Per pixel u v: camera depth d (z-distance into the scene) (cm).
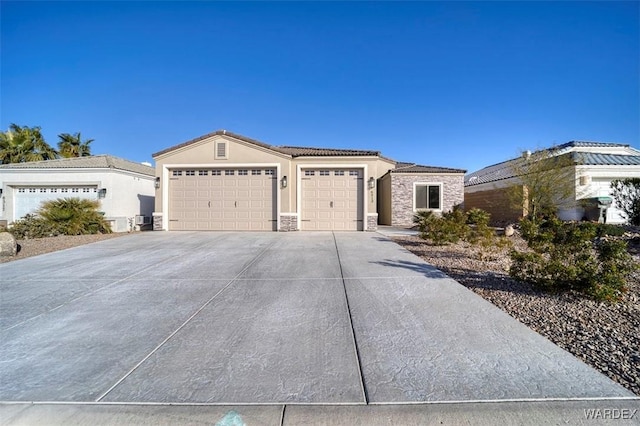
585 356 352
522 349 368
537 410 268
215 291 611
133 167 2152
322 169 1630
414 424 257
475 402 278
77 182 1836
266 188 1622
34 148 2984
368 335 410
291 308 514
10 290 627
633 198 1297
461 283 649
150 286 649
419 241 1250
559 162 1611
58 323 462
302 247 1108
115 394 296
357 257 927
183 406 278
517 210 1898
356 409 271
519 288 607
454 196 1952
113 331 433
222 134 1617
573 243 591
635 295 554
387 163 2256
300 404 278
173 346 387
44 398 291
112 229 1786
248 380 314
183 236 1418
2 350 381
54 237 1418
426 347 376
